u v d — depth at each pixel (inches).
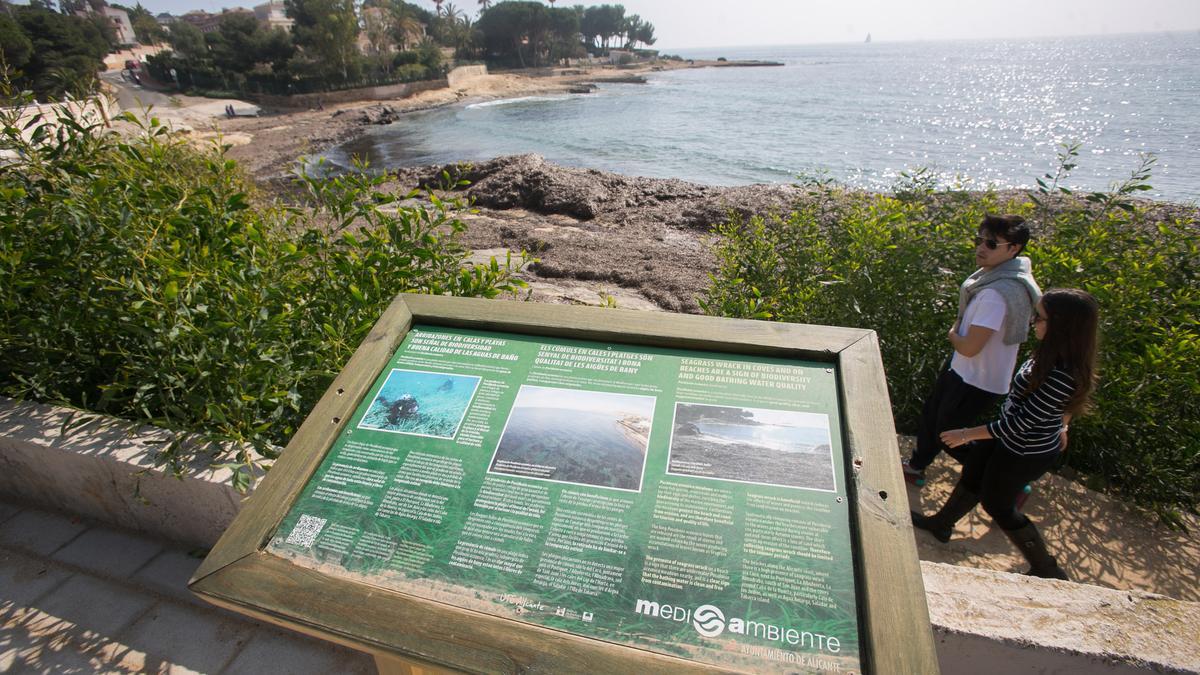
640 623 54.8
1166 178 933.2
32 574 105.0
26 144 124.0
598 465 66.8
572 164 1050.1
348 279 122.1
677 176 950.4
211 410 98.0
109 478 106.7
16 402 117.5
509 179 493.0
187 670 91.0
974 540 126.1
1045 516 131.9
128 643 94.5
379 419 74.8
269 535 64.8
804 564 57.4
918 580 54.1
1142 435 141.4
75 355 121.8
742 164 1060.5
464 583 58.9
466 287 131.5
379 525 64.5
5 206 115.6
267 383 101.4
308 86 2330.2
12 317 116.6
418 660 54.4
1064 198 210.4
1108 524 130.0
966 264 157.0
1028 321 114.1
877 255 158.2
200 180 149.8
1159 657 69.7
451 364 80.3
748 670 51.4
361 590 59.0
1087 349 97.9
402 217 131.7
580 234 382.6
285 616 58.0
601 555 59.7
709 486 63.9
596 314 82.1
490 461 68.8
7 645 93.7
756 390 72.5
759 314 147.3
